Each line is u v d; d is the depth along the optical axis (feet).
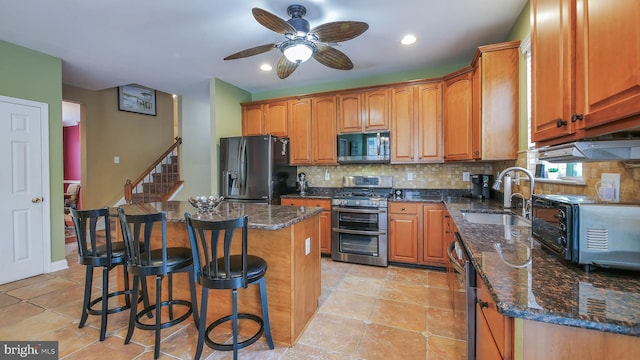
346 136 12.76
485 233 5.14
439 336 6.59
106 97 17.02
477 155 9.06
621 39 2.67
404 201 11.28
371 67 12.30
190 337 6.63
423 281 9.86
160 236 7.83
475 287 4.33
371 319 7.36
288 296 6.36
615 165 4.29
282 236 6.41
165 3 7.52
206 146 19.74
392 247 11.50
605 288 2.82
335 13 8.02
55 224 11.02
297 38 7.09
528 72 7.91
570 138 3.73
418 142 11.78
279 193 13.35
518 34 8.31
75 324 7.16
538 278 3.07
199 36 9.37
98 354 6.00
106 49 10.32
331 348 6.21
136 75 13.09
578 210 3.26
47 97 10.69
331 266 11.56
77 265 11.68
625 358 2.33
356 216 11.88
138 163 18.70
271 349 6.16
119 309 6.88
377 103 12.38
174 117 21.99
